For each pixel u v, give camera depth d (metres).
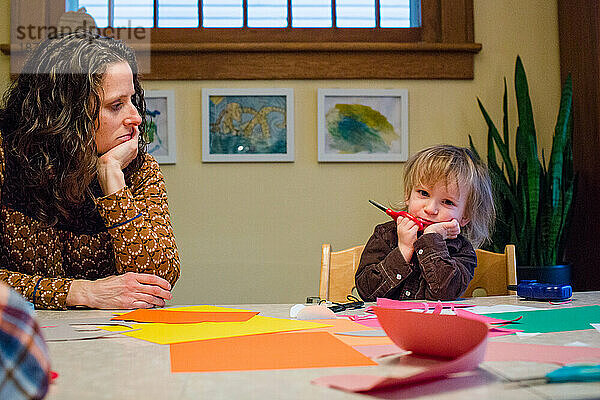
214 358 0.55
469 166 1.54
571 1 2.48
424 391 0.42
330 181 2.52
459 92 2.56
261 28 2.58
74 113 1.21
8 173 1.21
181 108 2.50
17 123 1.24
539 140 2.57
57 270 1.24
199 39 2.56
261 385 0.45
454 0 2.56
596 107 2.34
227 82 2.51
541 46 2.59
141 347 0.62
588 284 2.39
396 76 2.52
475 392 0.41
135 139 1.30
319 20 2.60
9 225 1.21
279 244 2.51
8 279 1.07
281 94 2.51
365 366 0.51
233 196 2.51
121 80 1.25
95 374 0.49
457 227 1.40
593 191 2.37
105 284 1.05
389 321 0.54
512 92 2.56
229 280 2.50
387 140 2.52
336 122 2.51
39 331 0.31
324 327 0.75
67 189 1.20
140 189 1.32
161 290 1.08
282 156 2.50
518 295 1.11
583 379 0.45
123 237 1.17
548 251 2.25
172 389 0.44
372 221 2.52
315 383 0.45
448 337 0.50
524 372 0.47
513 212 2.27
